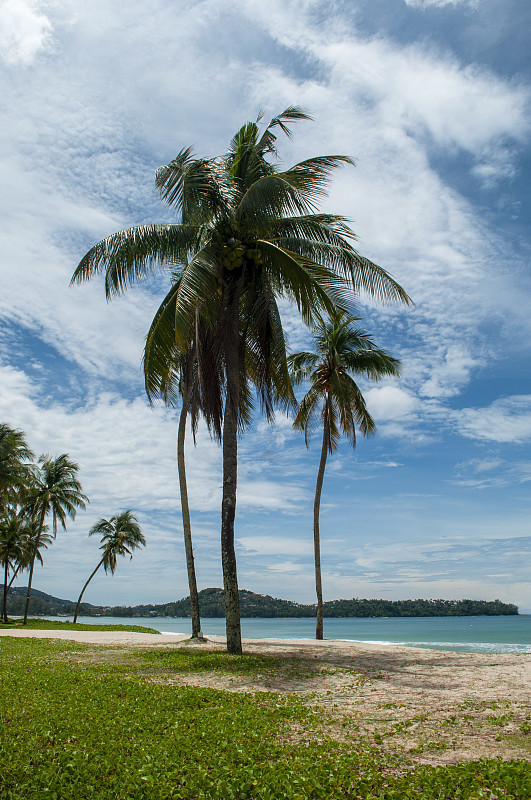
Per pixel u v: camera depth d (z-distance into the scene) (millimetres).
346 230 17141
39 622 56656
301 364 27797
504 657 16688
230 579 16266
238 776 5754
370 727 7852
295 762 6172
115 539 60188
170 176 16031
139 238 16016
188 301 14234
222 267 16688
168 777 5703
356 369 27422
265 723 7832
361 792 5426
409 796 5188
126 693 9922
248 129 18031
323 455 27594
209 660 14172
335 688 10945
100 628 43656
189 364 21672
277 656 15891
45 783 5516
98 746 6680
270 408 17562
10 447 43844
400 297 17109
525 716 8383
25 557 55969
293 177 15430
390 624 118375
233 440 16469
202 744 6875
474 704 9297
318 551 26688
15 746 6531
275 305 17469
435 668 13891
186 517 23531
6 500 46719
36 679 11430
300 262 15570
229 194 16562
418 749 6785
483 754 6629
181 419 24469
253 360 17875
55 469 52312
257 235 16812
